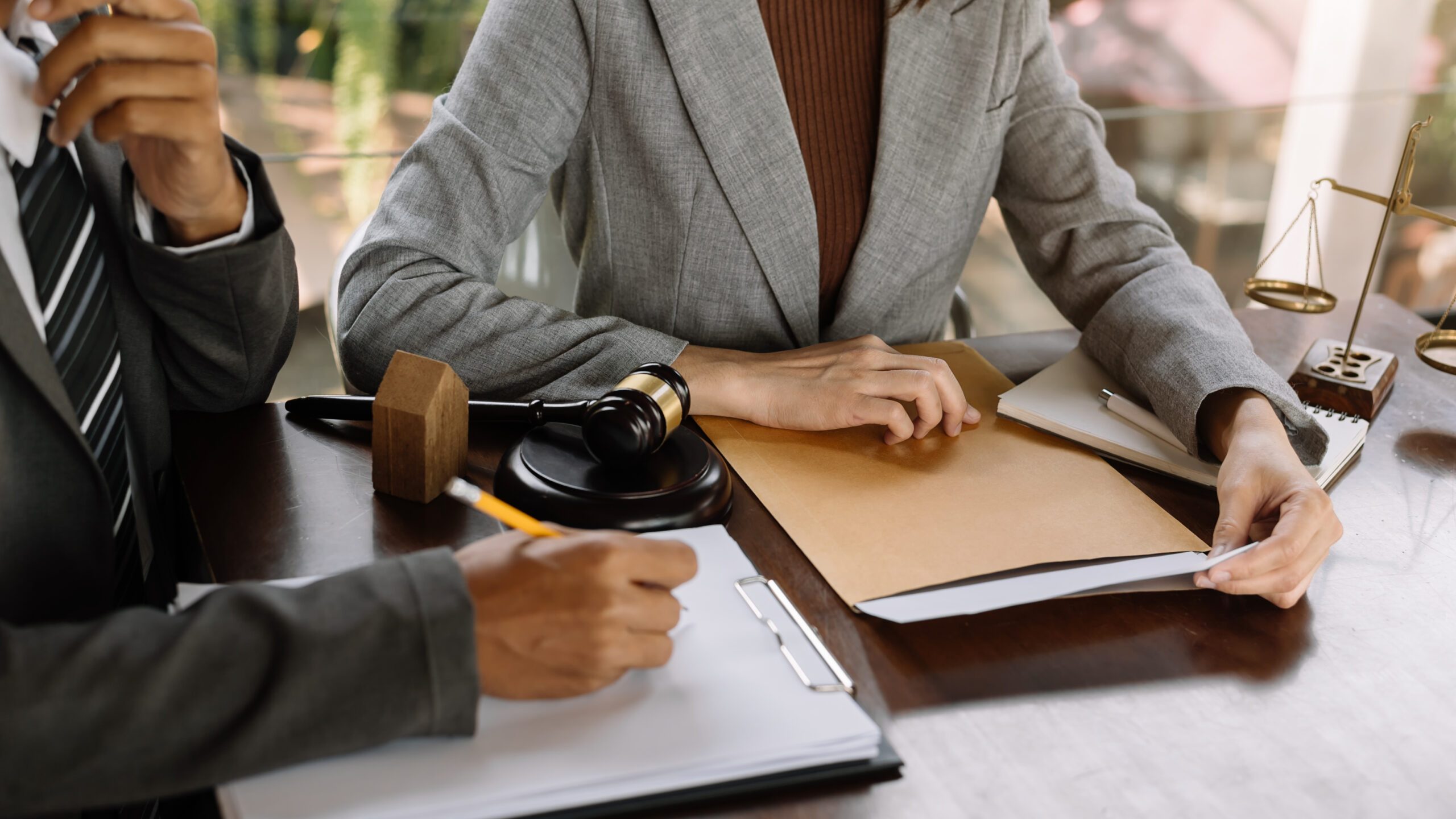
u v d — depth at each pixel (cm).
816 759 57
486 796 53
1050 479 88
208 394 92
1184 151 237
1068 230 122
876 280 122
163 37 65
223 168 74
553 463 82
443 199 105
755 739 57
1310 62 268
